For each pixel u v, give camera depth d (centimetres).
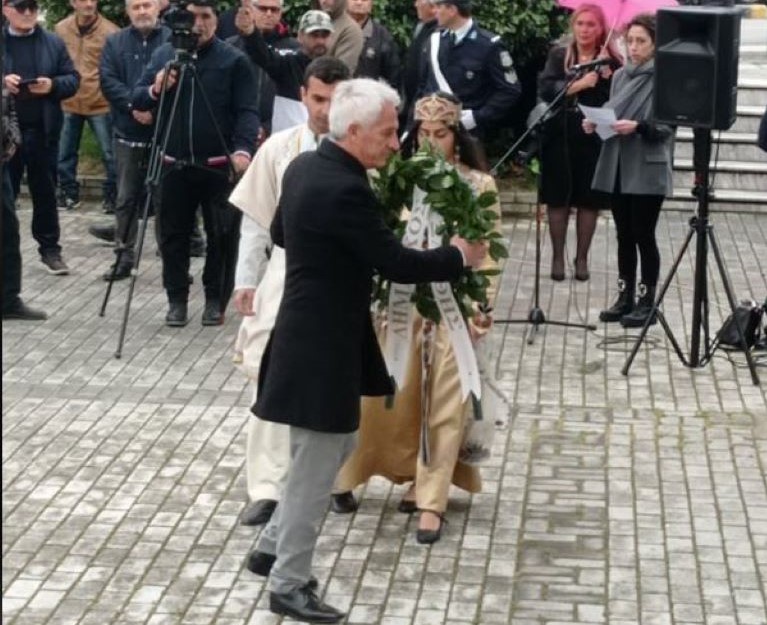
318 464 568
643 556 650
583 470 748
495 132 1392
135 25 1099
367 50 1162
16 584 620
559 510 698
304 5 1281
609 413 832
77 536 667
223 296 997
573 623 588
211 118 950
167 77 943
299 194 546
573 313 1034
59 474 738
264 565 621
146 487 723
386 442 673
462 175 628
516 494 714
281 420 555
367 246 543
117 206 1116
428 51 1074
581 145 1086
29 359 922
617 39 1039
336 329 552
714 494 720
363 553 648
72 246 1207
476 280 608
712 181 1333
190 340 966
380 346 625
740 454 773
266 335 662
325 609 584
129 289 977
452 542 661
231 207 974
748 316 936
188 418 820
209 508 698
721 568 639
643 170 974
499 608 601
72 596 610
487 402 662
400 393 663
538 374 902
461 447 669
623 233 1004
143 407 837
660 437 796
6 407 832
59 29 1301
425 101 642
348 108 544
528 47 1358
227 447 777
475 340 652
